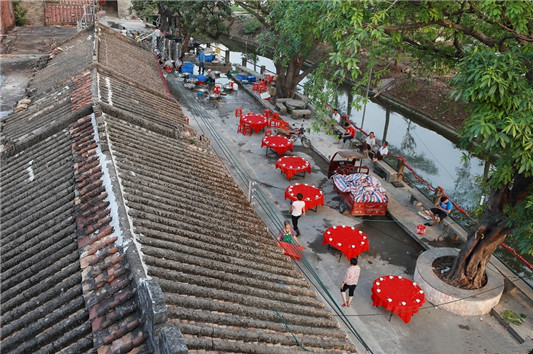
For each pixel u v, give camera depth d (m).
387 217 20.20
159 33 37.81
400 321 14.52
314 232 18.89
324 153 25.44
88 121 12.01
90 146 10.52
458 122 33.12
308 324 8.16
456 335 14.09
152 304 5.54
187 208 9.80
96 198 8.69
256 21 49.88
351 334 13.76
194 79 35.03
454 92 10.59
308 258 17.28
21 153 11.68
